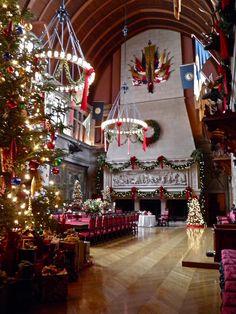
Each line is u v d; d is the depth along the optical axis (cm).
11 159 430
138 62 2100
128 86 2102
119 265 600
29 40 567
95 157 2050
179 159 1838
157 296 398
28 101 526
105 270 554
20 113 462
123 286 446
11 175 472
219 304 367
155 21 2008
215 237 606
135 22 2003
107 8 1722
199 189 1769
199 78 1185
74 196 1360
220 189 1838
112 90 2144
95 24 1784
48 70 1477
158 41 2072
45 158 516
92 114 2105
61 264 439
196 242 951
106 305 360
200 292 418
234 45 607
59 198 525
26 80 491
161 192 1817
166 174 1856
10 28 465
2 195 456
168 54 2033
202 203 1753
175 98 1961
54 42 1605
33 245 452
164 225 1703
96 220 903
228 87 817
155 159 1892
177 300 382
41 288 371
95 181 2017
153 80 2030
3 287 330
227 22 545
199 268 580
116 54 2162
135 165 1922
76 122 1912
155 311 341
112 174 1969
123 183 1933
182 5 1573
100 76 2164
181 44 2012
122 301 376
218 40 677
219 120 495
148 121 1956
